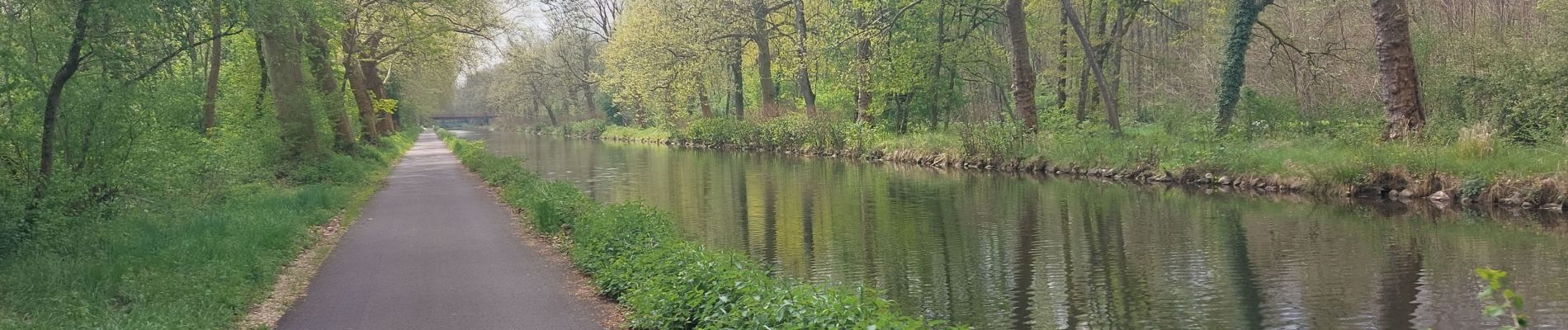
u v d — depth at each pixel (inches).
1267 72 1321.4
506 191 751.1
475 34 1322.6
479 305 328.2
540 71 2920.8
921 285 426.9
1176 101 1314.0
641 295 301.1
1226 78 978.7
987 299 395.5
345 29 1141.7
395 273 393.1
